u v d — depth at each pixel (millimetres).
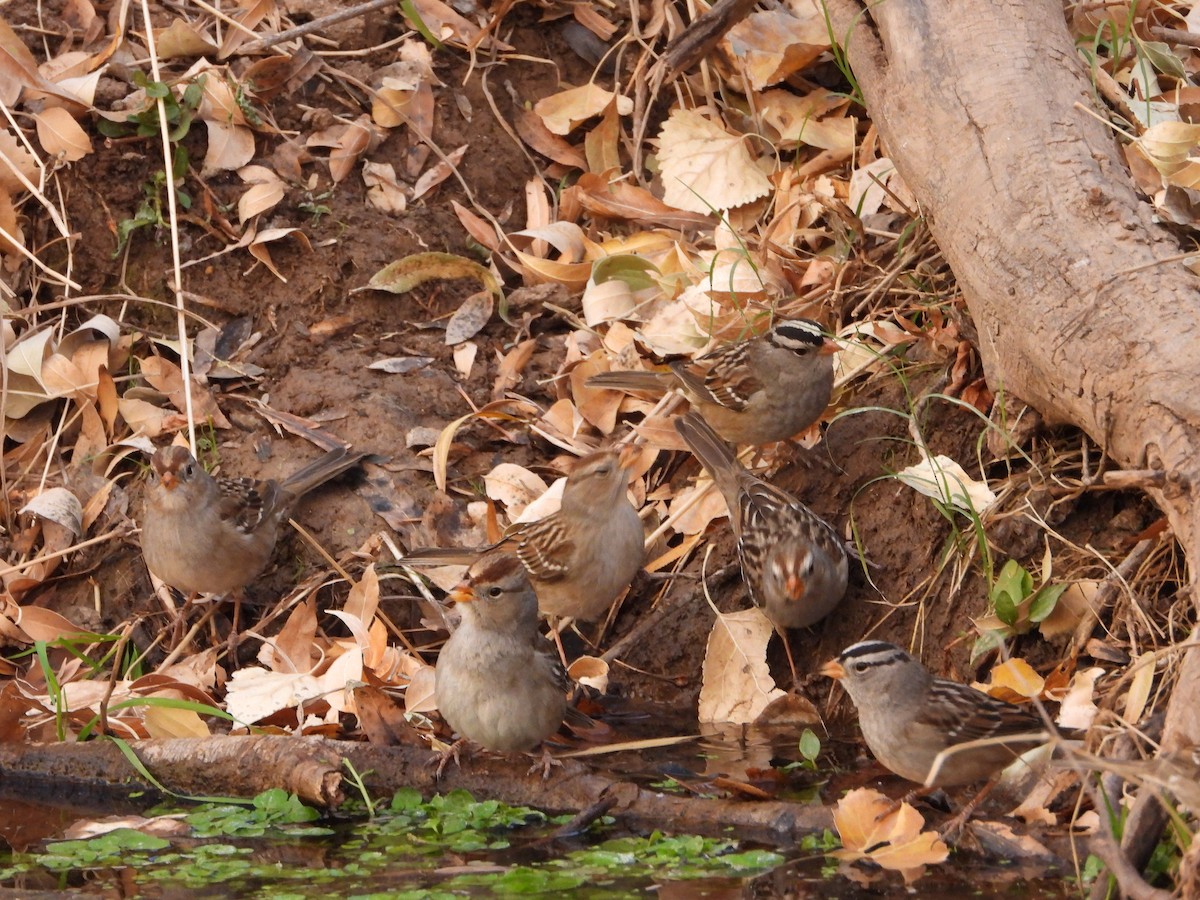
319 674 10500
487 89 14273
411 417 12180
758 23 14078
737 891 7656
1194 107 12109
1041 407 9875
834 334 11914
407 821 8852
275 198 13141
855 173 13008
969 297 10266
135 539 11664
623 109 14195
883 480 10969
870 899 7496
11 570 11352
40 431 12336
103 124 13156
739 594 11016
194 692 10297
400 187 13625
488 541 11422
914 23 11164
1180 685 7359
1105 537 9914
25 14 13906
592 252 13398
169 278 12961
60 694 9812
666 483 11922
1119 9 12812
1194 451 7984
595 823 8680
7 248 12805
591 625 11219
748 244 13172
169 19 14039
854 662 8422
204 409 12258
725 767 9414
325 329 12812
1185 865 6379
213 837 8664
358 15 13945
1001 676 9188
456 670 8875
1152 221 9461
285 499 11211
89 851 8422
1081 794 7539
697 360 11633
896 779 9125
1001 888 7578
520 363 12656
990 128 10273
